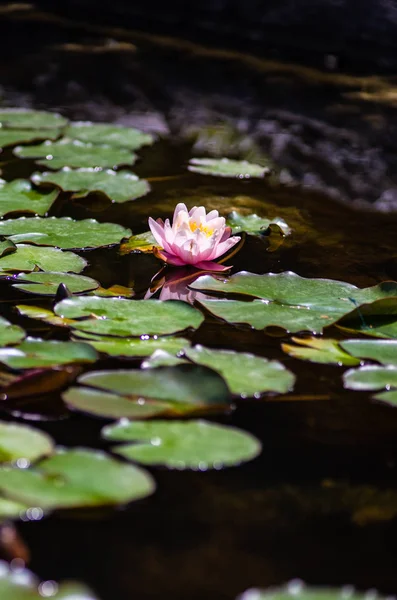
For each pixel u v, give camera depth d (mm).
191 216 2588
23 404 2244
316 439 2227
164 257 2572
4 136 3049
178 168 2963
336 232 2723
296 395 2289
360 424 2250
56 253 2566
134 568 2068
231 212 2746
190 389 2258
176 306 2422
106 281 2512
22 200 2740
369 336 2404
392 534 2121
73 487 2125
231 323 2424
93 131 3105
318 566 2090
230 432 2207
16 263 2527
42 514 2121
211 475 2176
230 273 2561
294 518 2133
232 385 2283
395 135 3168
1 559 2051
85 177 2854
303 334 2404
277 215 2775
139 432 2197
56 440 2195
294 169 2984
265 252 2639
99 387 2258
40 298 2443
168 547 2098
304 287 2492
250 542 2107
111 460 2158
